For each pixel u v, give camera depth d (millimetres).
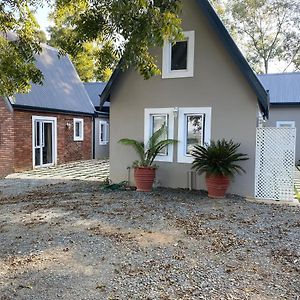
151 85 10117
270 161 8961
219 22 8867
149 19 4945
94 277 4117
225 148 8602
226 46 8891
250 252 4965
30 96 14977
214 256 4805
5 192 9914
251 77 8750
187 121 9867
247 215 7152
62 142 17312
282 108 18781
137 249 5062
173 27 5074
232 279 4059
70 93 18719
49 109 15766
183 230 6016
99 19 5898
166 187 10094
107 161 19094
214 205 8023
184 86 9734
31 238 5551
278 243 5371
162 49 9859
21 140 14328
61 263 4539
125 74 10344
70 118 18000
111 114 10656
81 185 10992
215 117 9438
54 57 19438
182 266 4441
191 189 9773
